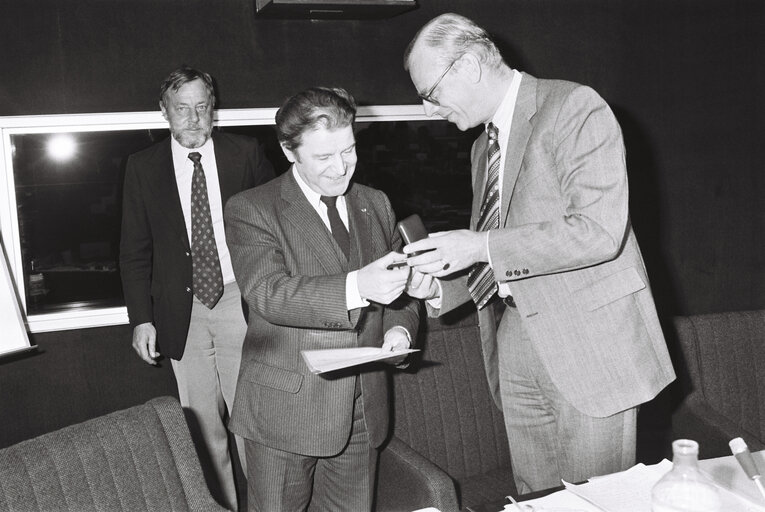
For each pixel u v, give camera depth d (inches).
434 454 116.0
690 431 108.9
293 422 89.0
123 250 133.6
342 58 151.1
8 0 131.0
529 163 80.9
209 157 133.9
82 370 140.9
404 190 158.4
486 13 159.8
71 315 138.7
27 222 138.3
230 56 144.2
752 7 178.7
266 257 88.0
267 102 147.7
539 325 81.1
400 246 100.9
